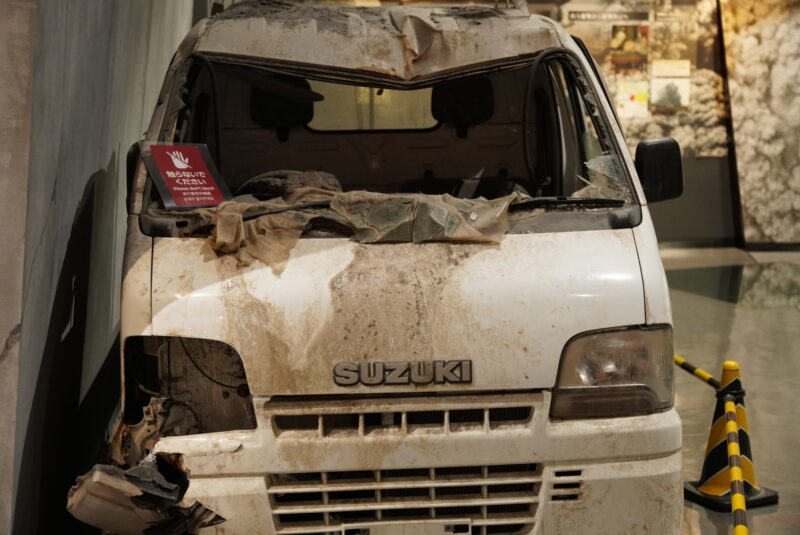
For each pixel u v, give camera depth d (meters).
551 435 2.62
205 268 2.72
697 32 11.64
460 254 2.75
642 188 3.25
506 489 2.67
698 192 11.83
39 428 3.06
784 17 11.36
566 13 11.59
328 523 2.61
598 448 2.63
